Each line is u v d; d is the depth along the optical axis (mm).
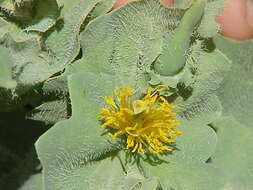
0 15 80
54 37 80
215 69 83
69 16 79
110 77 78
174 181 78
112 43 79
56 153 71
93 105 76
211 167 79
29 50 77
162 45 79
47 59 79
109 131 77
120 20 78
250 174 89
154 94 80
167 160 80
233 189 88
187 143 81
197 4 74
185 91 83
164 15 78
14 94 80
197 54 82
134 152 80
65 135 71
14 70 77
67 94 79
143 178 77
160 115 77
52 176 72
